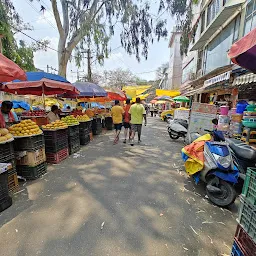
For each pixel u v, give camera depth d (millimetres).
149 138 8984
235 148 3664
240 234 1757
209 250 2090
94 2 11086
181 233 2350
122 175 4164
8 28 9414
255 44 1775
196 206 2996
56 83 5332
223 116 6836
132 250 2051
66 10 11227
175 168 4707
